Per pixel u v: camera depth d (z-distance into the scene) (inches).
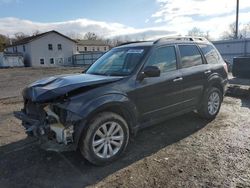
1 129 224.4
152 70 164.1
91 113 141.1
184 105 202.2
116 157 155.5
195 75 206.7
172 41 199.2
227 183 126.7
